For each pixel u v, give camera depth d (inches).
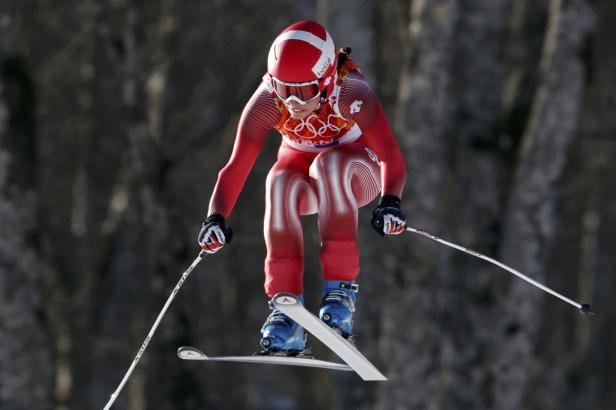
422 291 1674.5
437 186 1688.0
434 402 1684.3
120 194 2327.8
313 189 796.0
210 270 2463.1
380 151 780.0
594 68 1750.7
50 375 1700.3
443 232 1690.5
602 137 2605.8
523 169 1747.0
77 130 2721.5
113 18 2293.3
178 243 1937.7
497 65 1797.5
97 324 2325.3
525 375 1755.7
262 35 2369.6
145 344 828.0
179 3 2220.7
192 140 2265.0
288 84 738.2
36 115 1736.0
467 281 1768.0
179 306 1925.4
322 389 2509.8
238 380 2664.9
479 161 1771.7
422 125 1691.7
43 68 2586.1
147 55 2320.4
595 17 1734.7
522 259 1748.3
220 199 772.0
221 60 2363.4
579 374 3531.0
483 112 1787.6
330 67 745.6
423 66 1697.8
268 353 776.9
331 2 1705.2
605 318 3518.7
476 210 1772.9
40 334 1691.7
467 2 1801.2
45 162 2770.7
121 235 2258.9
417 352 1676.9
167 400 1909.4
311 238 2127.2
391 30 2119.8
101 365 2422.5
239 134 778.8
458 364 1761.8
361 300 1772.9
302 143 795.4
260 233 2484.0
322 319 771.4
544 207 1748.3
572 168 2763.3
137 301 2251.5
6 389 1675.7
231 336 2662.4
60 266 2605.8
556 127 1736.0
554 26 1744.6
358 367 794.2
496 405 1748.3
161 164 1984.5
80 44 2524.6
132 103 2129.7
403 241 1681.8
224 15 2359.7
